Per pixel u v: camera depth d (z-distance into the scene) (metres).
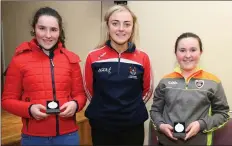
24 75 1.44
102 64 1.62
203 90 1.53
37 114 1.38
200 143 1.54
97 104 1.61
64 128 1.51
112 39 1.64
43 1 2.55
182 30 2.16
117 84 1.58
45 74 1.45
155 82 2.25
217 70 2.05
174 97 1.55
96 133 1.65
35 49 1.48
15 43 2.45
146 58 1.72
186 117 1.51
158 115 1.61
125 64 1.62
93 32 2.47
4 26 2.47
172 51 2.21
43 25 1.45
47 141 1.48
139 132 1.67
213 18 2.04
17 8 2.46
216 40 2.04
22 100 1.47
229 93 2.00
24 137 1.49
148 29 2.29
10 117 2.15
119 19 1.59
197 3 2.09
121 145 1.64
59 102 1.45
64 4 2.56
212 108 1.58
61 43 1.58
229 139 1.72
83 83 1.67
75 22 2.57
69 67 1.53
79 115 2.21
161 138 1.63
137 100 1.63
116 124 1.59
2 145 1.81
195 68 1.61
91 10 2.47
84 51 2.54
